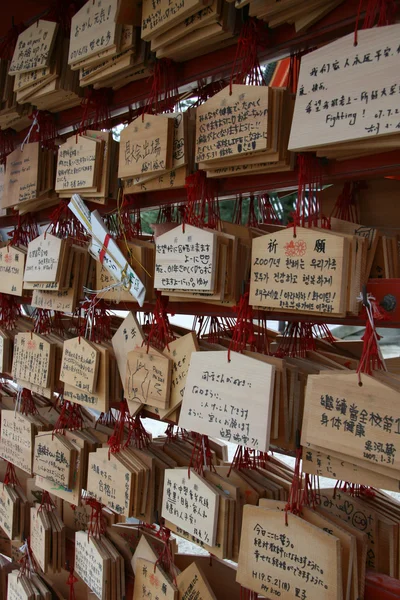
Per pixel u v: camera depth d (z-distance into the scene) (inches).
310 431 37.0
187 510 47.9
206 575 57.2
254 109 40.1
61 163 59.0
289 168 41.3
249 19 42.6
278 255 39.0
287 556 40.3
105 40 50.1
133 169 49.8
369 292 37.8
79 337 57.9
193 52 48.3
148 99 55.5
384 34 32.1
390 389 33.1
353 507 45.5
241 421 40.9
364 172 38.2
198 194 48.1
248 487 48.2
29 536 76.2
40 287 61.6
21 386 73.6
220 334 56.7
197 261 44.5
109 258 54.2
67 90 58.5
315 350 49.0
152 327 51.5
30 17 68.9
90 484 57.5
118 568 59.2
